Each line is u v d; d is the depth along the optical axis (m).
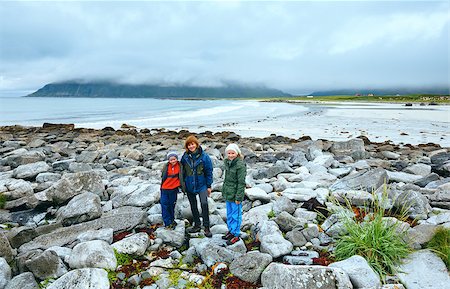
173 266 5.74
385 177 8.93
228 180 6.41
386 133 28.19
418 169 11.57
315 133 28.58
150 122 41.16
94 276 4.96
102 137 24.33
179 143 20.62
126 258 5.80
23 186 9.12
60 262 5.46
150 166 13.67
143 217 7.17
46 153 17.27
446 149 18.11
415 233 5.89
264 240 5.95
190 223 7.40
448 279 4.91
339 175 10.70
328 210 7.30
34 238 6.65
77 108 82.06
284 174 10.74
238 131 30.47
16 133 27.02
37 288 5.03
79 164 12.62
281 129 31.81
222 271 5.41
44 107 87.38
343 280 4.73
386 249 5.47
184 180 6.70
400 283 5.03
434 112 57.09
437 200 7.55
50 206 8.34
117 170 12.49
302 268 4.84
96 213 7.34
